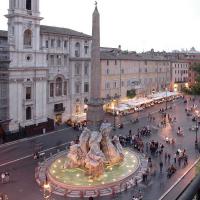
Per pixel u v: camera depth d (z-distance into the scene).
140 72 100.75
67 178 38.56
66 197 34.59
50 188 36.00
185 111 86.62
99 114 43.62
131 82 95.62
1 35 64.31
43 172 41.47
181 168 42.19
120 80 90.19
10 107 58.91
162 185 36.88
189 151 49.97
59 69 69.38
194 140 56.88
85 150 42.16
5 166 43.84
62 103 71.19
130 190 35.91
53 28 71.31
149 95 100.12
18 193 35.16
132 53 110.19
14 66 58.81
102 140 42.94
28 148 52.31
